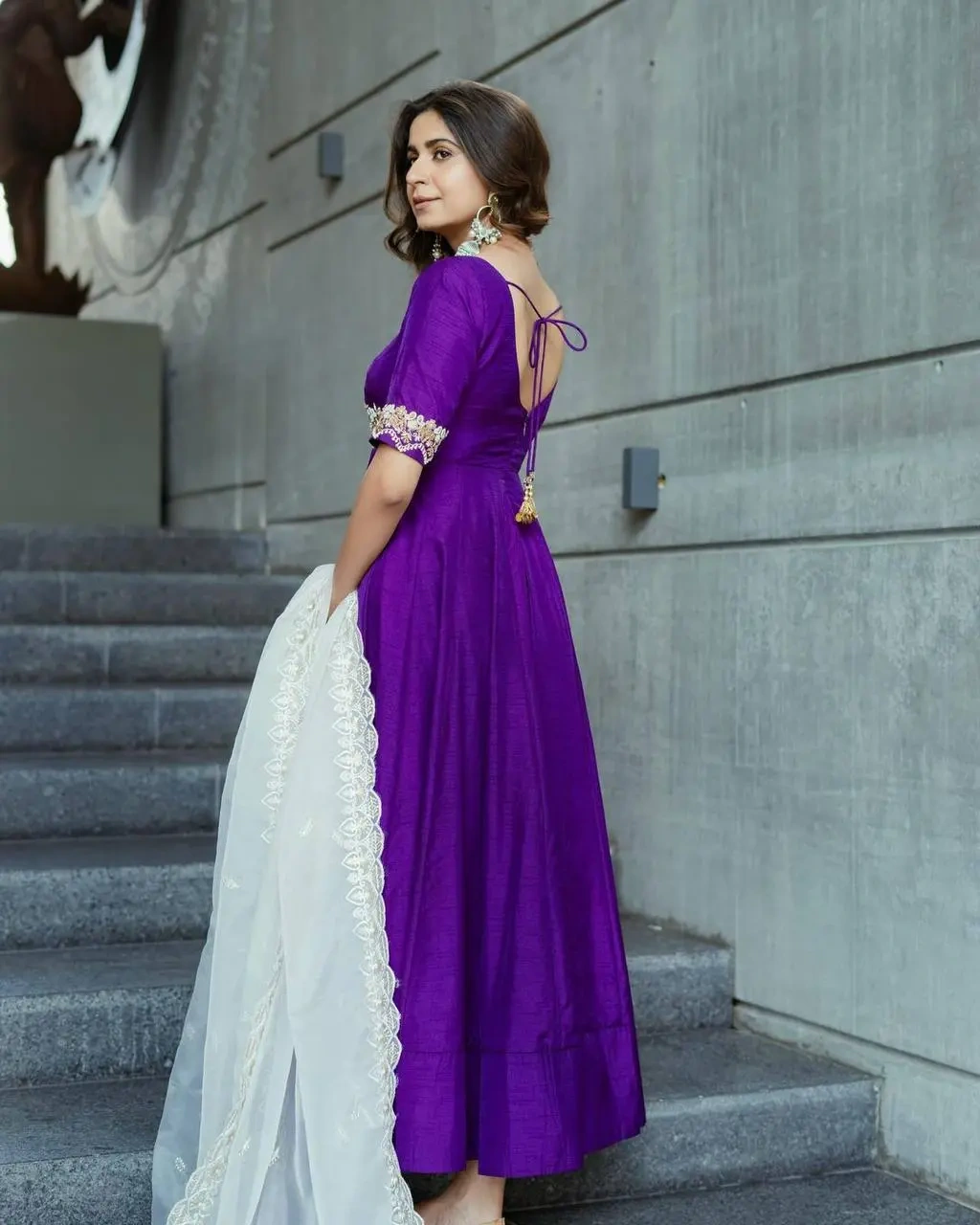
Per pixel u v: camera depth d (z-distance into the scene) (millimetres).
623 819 3631
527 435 2408
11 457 6730
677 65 3441
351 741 2195
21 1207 2314
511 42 4109
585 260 3770
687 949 3266
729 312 3273
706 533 3352
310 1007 2131
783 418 3133
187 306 6848
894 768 2855
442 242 2451
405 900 2176
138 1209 2375
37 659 4441
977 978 2682
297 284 5641
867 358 2906
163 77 7234
